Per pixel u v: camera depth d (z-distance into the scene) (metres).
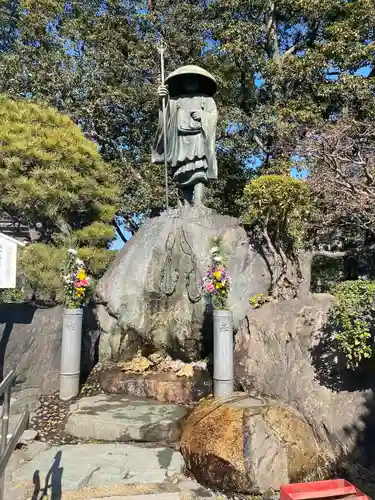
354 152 10.46
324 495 3.32
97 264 9.15
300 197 7.80
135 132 13.84
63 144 8.53
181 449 4.80
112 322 7.58
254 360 6.10
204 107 8.45
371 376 4.98
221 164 14.81
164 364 7.21
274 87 13.45
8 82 11.99
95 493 3.96
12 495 3.89
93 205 9.63
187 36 13.40
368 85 11.99
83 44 13.94
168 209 8.33
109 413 5.49
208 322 7.03
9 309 6.50
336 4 13.15
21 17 13.02
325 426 4.93
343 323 4.73
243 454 4.29
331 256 10.52
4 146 8.09
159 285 7.46
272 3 14.13
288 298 7.46
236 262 7.50
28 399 6.03
